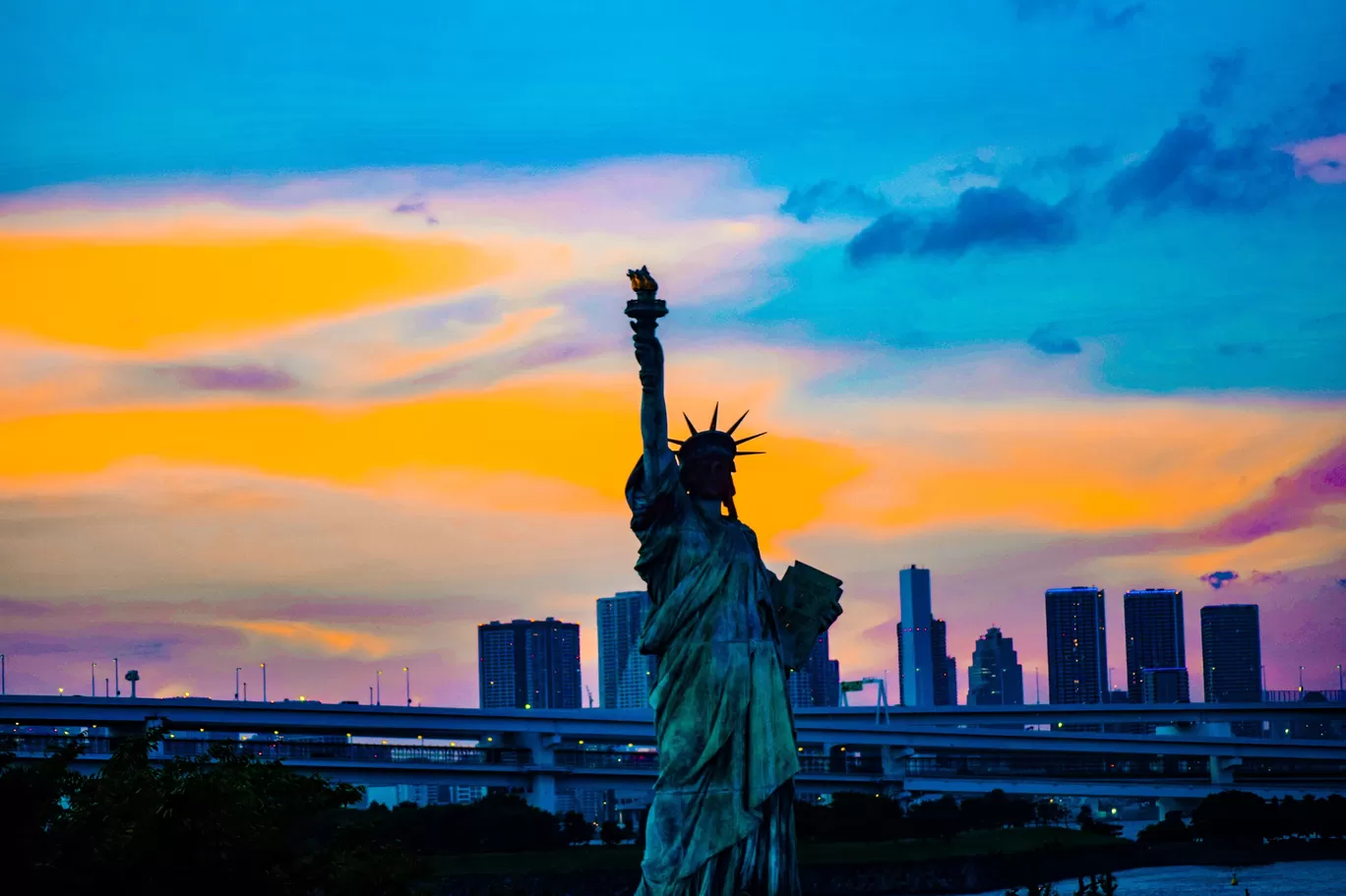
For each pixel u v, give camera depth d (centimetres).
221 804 12212
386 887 13888
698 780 9225
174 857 11838
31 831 4741
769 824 9300
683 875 9112
